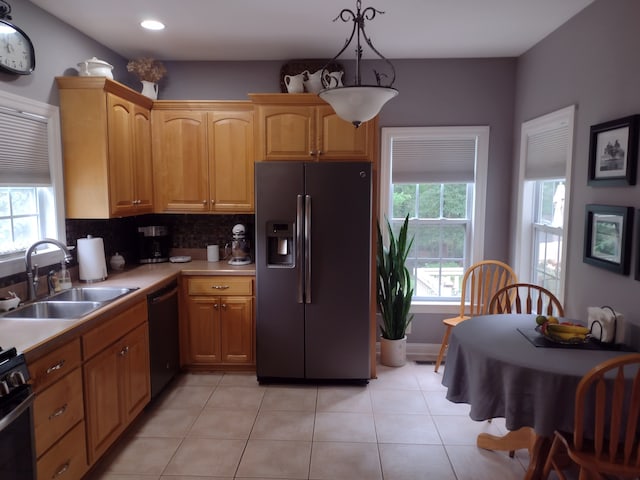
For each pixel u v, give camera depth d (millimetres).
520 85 3859
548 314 3002
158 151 3783
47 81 2865
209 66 4008
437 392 3461
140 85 4043
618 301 2516
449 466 2547
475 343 2303
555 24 3135
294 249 3461
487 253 4129
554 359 2094
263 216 3447
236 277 3660
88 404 2322
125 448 2723
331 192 3400
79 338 2244
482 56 3910
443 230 4230
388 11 2896
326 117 3498
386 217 4016
